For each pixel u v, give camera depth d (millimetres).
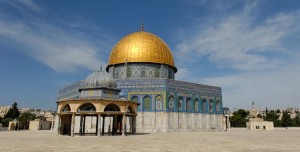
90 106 31984
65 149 15633
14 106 106938
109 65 54219
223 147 17547
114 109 33656
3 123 90312
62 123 32281
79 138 25344
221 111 53344
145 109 45094
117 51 53719
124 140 22969
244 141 23062
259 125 70688
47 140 22625
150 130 44062
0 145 17906
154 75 51844
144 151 14883
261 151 15344
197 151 15078
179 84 47719
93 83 31219
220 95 54031
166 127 43906
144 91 45781
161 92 45469
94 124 42469
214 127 51344
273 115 115375
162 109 44812
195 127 48188
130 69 51781
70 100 29562
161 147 17156
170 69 55000
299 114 151500
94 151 14695
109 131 35562
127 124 38781
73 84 51312
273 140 24641
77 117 43281
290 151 15445
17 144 18719
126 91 46031
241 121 101188
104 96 30750
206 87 52000
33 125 67438
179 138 26344
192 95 49156
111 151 14750
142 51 51750
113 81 32375
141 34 54656
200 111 49625
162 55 53094
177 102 46625
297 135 34969
